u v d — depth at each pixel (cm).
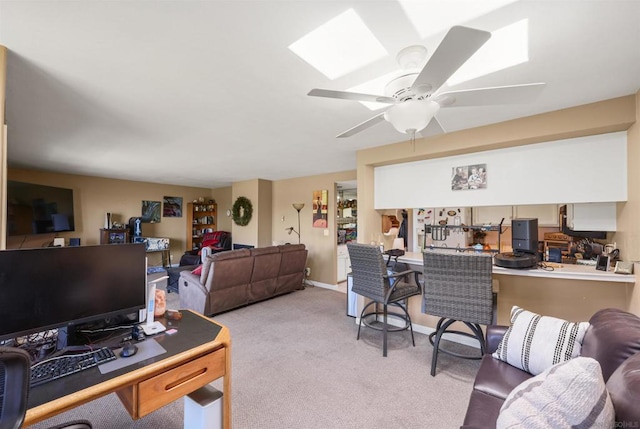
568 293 262
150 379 119
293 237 626
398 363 257
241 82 190
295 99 216
